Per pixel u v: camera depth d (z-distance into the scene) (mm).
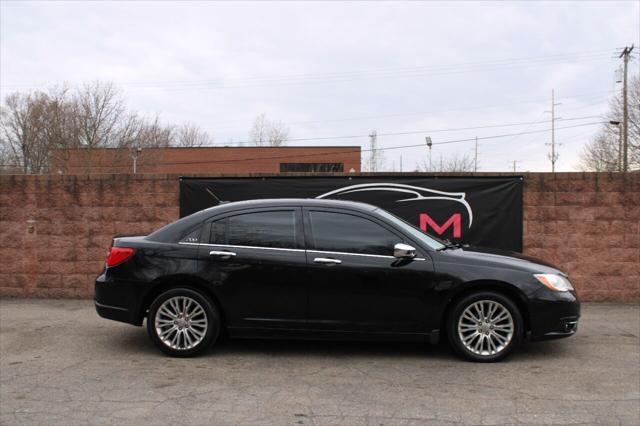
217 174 9156
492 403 4414
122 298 5801
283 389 4750
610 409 4289
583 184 8734
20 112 39406
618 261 8703
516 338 5480
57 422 4016
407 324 5531
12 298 9203
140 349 6066
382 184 8984
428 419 4086
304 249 5656
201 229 5855
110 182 9172
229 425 3967
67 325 7258
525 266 5590
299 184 9055
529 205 8820
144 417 4113
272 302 5629
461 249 6000
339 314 5570
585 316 7719
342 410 4262
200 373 5203
